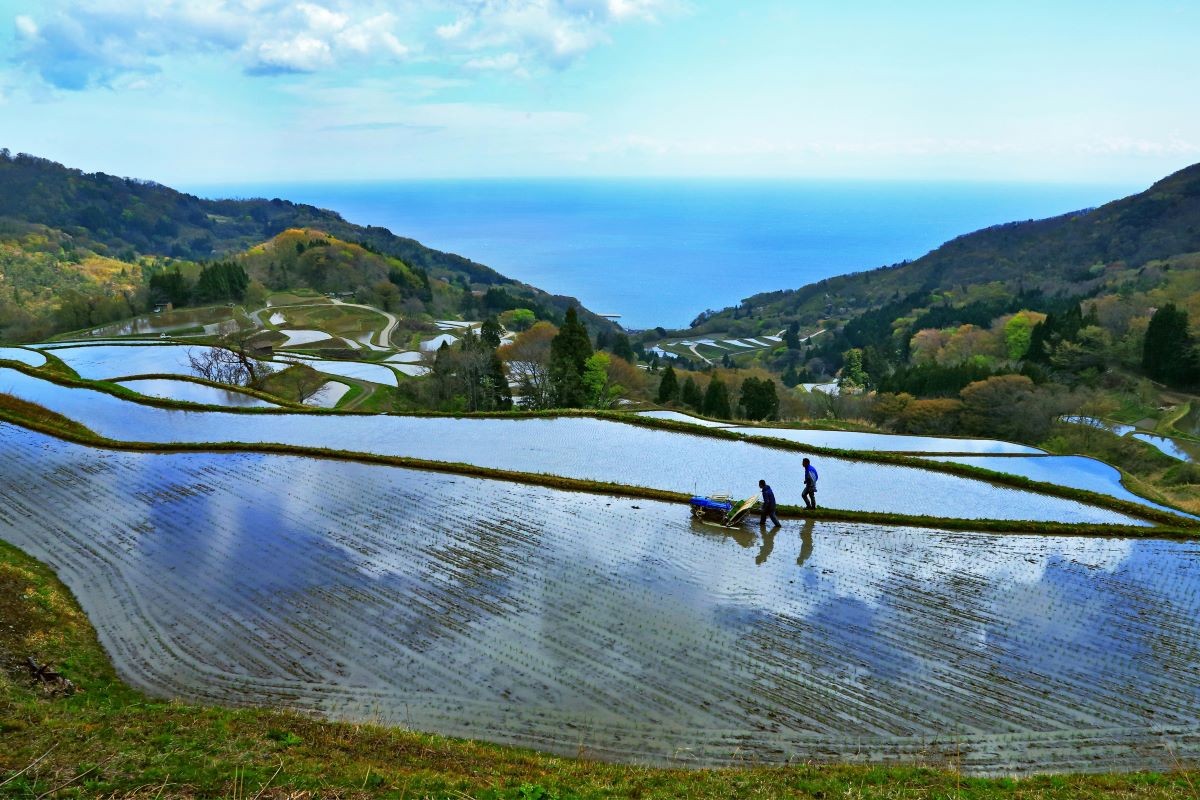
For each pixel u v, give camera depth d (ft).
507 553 73.26
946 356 359.66
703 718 48.42
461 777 38.65
